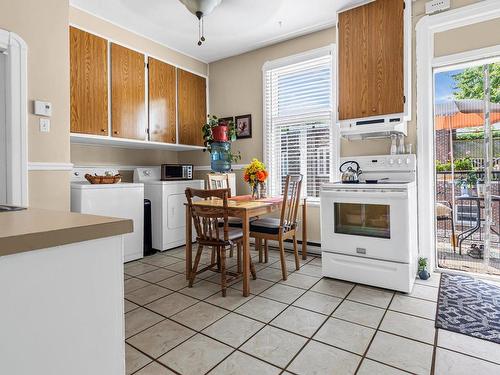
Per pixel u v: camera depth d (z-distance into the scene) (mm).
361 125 2832
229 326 1909
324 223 2734
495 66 3234
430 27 2809
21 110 2221
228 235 2529
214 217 2457
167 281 2713
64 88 2516
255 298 2334
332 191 2678
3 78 2186
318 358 1571
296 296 2363
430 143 2865
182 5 2719
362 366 1503
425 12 2818
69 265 708
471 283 2586
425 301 2234
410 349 1640
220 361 1554
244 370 1480
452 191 3547
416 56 2873
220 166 3926
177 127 3980
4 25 2164
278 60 3771
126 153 3955
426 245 2865
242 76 4141
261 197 3205
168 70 3865
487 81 2844
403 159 2820
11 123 2178
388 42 2701
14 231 640
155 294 2422
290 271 2980
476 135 3416
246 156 4125
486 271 2928
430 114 2852
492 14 2562
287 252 3742
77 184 3041
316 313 2072
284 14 3104
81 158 3490
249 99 4082
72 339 713
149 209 3621
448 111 3564
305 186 3650
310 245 3641
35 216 890
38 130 2359
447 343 1692
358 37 2838
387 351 1625
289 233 2928
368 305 2184
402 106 2646
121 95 3305
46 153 2404
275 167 3881
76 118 2904
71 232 691
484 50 2590
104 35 3170
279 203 2885
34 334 648
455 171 3531
